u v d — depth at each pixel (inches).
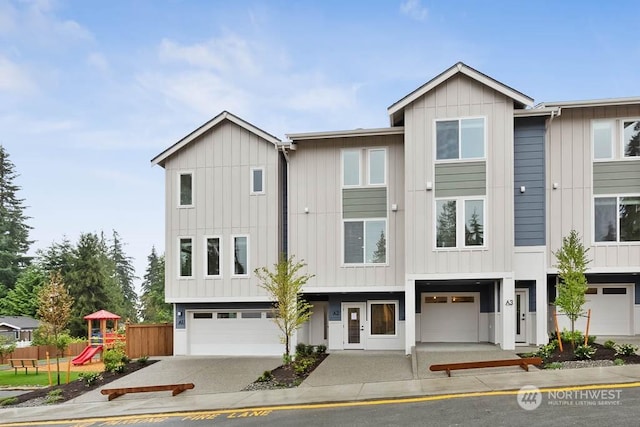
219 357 770.8
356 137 754.2
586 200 698.2
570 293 572.1
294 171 772.6
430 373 535.5
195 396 524.4
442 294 780.6
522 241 682.8
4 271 2113.7
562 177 705.0
